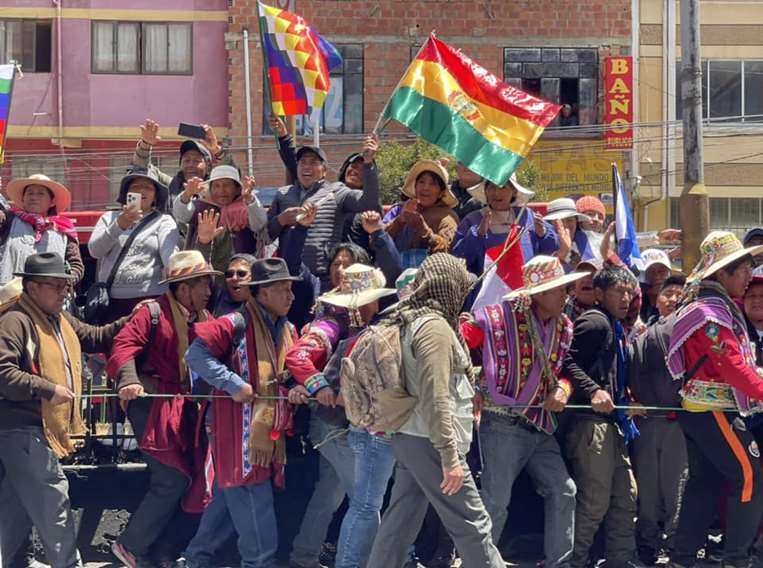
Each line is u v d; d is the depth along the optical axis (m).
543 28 44.75
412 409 8.38
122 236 11.73
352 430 9.49
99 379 12.60
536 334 9.79
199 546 10.20
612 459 10.19
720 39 44.75
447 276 8.48
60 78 44.16
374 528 9.45
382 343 8.37
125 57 44.47
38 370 9.62
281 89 14.41
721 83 44.97
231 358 9.91
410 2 44.44
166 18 44.31
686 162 18.08
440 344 8.23
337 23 44.22
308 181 12.02
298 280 10.51
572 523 9.91
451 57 11.25
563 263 11.41
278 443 9.94
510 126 10.95
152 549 10.53
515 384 9.76
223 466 9.84
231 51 44.09
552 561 9.89
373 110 44.22
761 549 10.56
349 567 9.41
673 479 10.78
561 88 44.88
